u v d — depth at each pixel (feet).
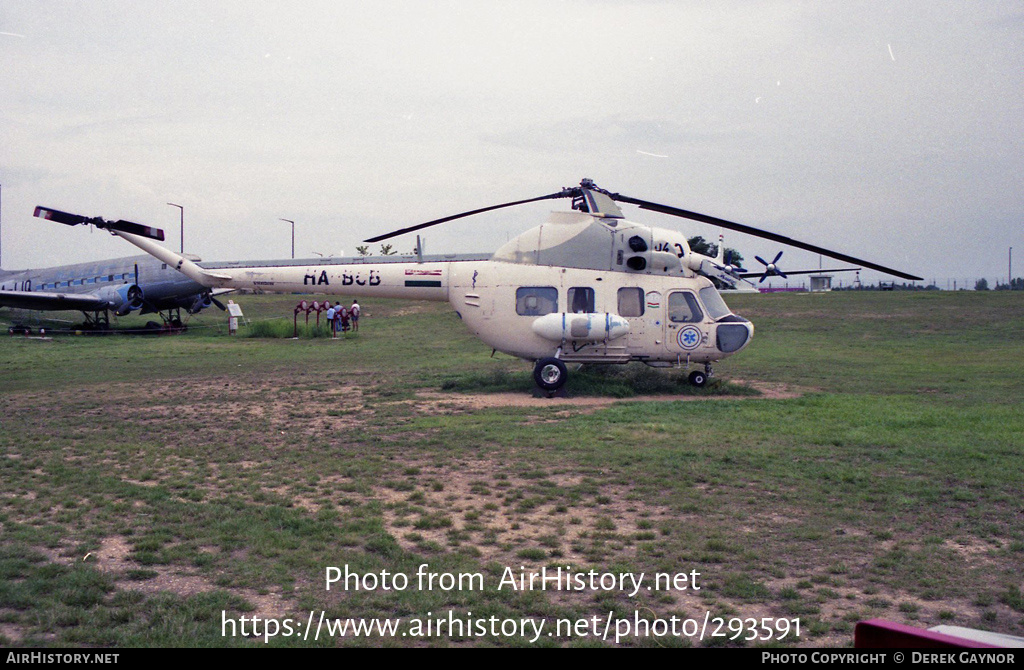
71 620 17.89
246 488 30.63
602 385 58.18
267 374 73.72
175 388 63.41
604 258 58.59
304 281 63.77
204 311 187.21
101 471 33.53
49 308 127.03
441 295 61.00
